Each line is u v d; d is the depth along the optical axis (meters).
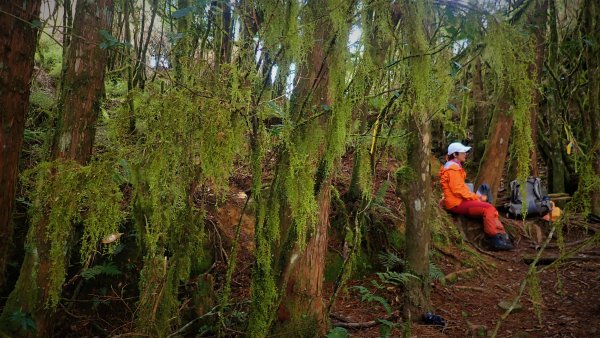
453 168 5.71
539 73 5.83
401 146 4.15
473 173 7.71
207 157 1.85
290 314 2.67
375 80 2.75
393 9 2.39
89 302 3.37
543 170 8.27
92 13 2.67
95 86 2.69
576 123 7.60
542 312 3.92
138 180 1.88
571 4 7.64
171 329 3.00
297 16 2.16
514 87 2.20
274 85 2.52
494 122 6.21
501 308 4.05
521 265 5.06
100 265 3.38
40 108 3.96
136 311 3.23
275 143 2.43
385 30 2.31
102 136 3.44
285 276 2.54
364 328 3.63
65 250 2.49
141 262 3.60
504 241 5.44
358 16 2.29
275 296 2.39
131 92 1.94
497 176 6.27
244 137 2.10
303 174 2.16
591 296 4.09
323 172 2.45
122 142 1.94
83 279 3.40
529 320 3.82
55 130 2.66
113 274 3.46
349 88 2.26
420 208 3.59
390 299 4.17
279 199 2.29
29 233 2.14
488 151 6.28
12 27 2.33
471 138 8.70
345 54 2.16
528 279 2.56
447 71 2.61
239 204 4.39
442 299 4.24
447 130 7.82
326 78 2.35
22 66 2.42
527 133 2.22
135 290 3.52
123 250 3.60
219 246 4.04
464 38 2.33
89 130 2.68
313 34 2.27
